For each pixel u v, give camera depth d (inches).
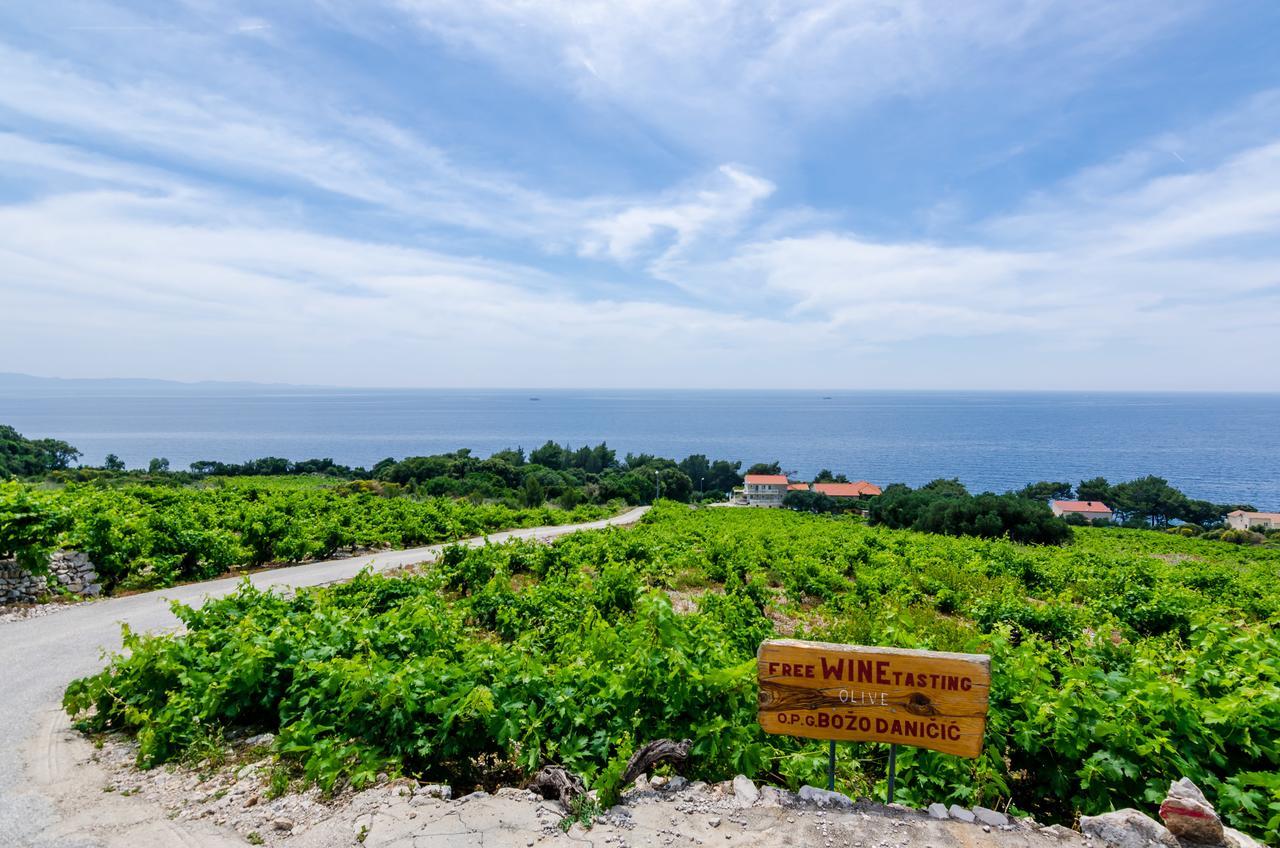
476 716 206.8
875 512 2102.6
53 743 244.4
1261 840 169.9
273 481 1967.3
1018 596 629.6
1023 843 151.8
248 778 208.7
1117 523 3880.4
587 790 178.9
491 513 1290.6
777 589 719.1
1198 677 231.1
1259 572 983.0
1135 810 161.8
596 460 4785.9
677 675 209.8
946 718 150.9
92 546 524.7
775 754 204.8
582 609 458.6
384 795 187.6
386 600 461.1
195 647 272.5
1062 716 191.0
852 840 152.3
